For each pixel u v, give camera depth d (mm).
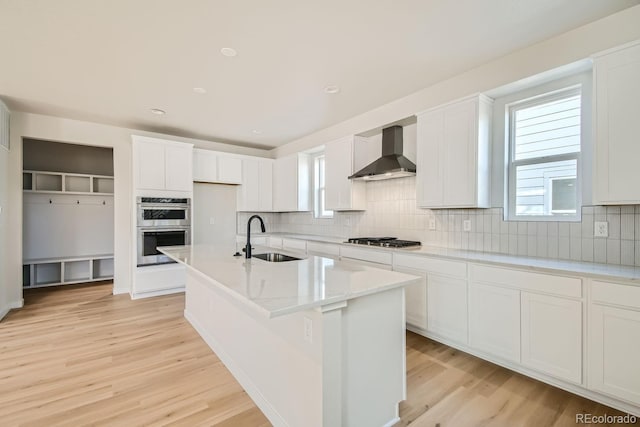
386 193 3963
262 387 1881
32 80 2928
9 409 1858
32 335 2965
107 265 5477
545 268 2045
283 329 1670
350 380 1539
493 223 2842
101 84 3035
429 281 2793
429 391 2021
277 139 5301
